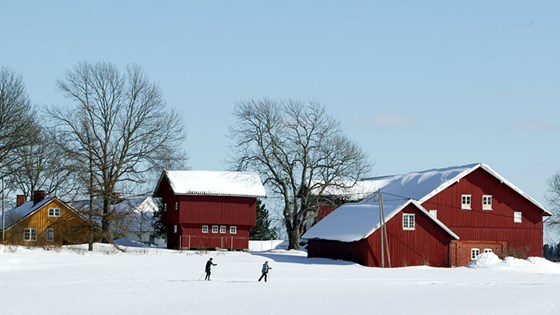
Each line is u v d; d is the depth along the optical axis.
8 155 78.56
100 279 49.31
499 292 40.62
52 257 69.69
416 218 71.06
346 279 50.94
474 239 76.12
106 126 80.62
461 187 76.69
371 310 32.91
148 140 82.31
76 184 81.75
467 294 39.50
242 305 35.00
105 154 79.75
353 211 77.94
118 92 81.56
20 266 60.88
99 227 78.88
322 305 34.81
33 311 33.28
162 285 44.72
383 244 68.94
